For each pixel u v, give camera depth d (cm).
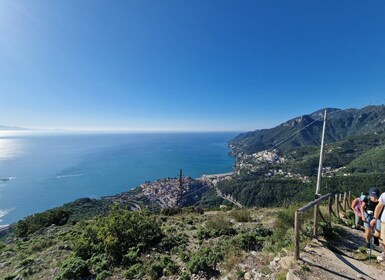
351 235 627
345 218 780
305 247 553
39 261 908
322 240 581
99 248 925
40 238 1425
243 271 565
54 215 2523
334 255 511
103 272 744
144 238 985
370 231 524
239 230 1101
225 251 782
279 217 865
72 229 1545
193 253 811
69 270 743
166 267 730
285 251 577
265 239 851
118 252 891
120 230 961
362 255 511
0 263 999
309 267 459
